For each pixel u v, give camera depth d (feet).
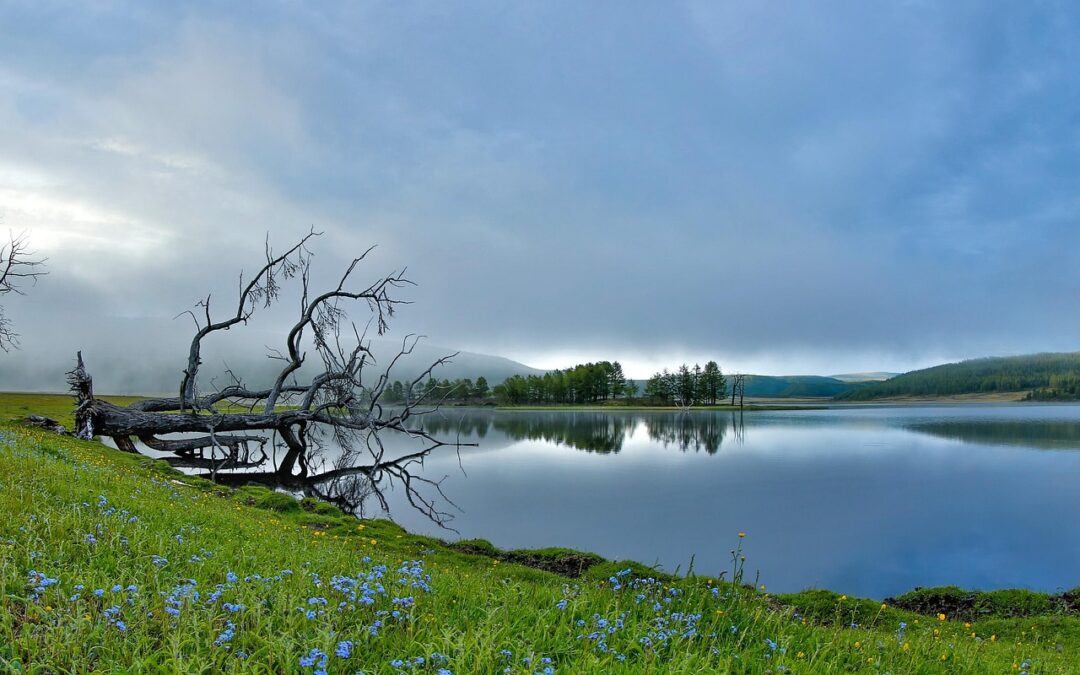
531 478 156.97
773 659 21.53
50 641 16.22
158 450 180.55
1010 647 42.09
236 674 15.17
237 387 173.88
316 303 166.81
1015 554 92.48
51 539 25.57
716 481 153.69
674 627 23.35
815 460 202.69
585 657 18.20
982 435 311.27
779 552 90.79
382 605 22.07
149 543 28.07
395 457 203.10
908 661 25.84
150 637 17.39
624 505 122.01
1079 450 235.61
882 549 93.81
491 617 20.52
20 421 135.44
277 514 80.84
